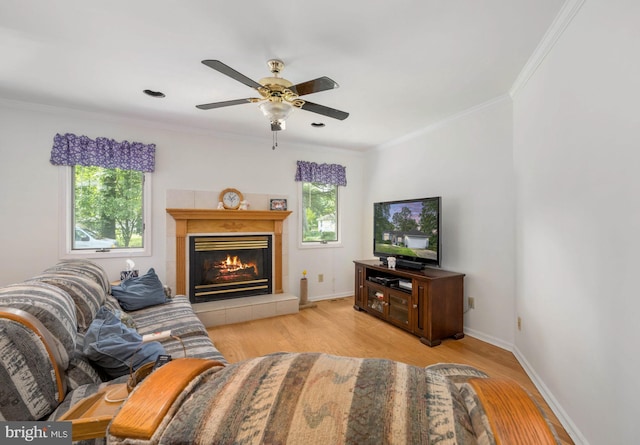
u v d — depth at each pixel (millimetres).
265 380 488
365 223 4844
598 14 1386
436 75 2326
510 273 2697
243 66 2180
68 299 1546
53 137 2965
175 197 3537
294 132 3795
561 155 1738
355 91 2605
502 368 2389
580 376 1527
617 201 1257
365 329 3273
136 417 452
